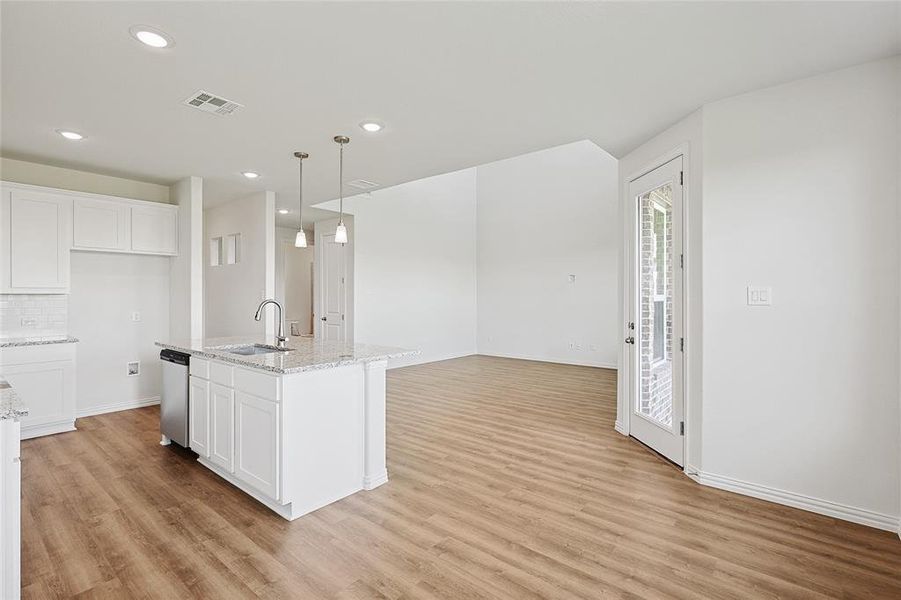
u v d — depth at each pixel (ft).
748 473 9.27
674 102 9.53
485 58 7.75
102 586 6.45
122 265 15.67
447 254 28.73
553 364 26.63
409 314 26.04
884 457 8.00
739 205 9.23
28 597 6.21
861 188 8.13
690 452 10.22
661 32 6.97
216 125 10.77
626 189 13.23
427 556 7.20
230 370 9.63
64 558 7.11
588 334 25.96
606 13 6.49
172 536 7.78
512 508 8.80
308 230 29.30
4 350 12.25
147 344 16.25
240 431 9.29
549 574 6.72
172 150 12.63
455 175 29.40
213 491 9.56
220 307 20.39
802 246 8.64
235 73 8.26
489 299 30.37
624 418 13.43
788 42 7.29
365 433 9.74
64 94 9.07
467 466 10.94
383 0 6.18
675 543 7.53
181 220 15.85
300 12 6.44
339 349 10.98
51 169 14.10
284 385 8.28
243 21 6.64
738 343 9.30
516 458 11.47
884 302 7.99
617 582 6.53
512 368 25.17
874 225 8.04
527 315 28.50
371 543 7.58
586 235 26.04
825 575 6.67
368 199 23.72
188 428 11.28
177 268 16.08
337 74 8.32
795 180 8.68
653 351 12.11
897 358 7.89
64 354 13.26
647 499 9.14
